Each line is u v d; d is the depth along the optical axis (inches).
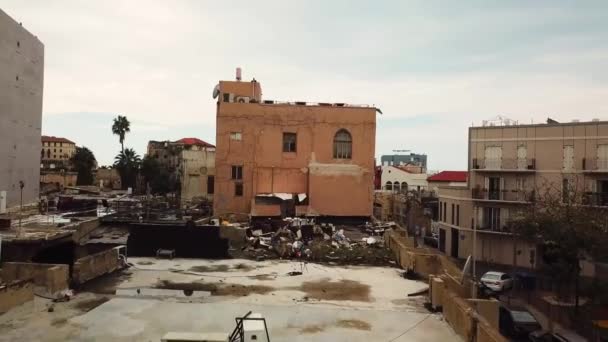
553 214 1263.5
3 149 1539.1
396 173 3735.2
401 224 2765.7
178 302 802.2
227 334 581.3
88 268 916.6
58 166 4859.7
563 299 1219.9
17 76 1636.3
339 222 1910.7
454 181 3186.5
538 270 1578.5
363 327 697.0
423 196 2800.2
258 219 1812.3
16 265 790.5
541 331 894.4
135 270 1051.3
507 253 1862.7
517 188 1916.8
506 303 1139.3
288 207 1867.6
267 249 1314.0
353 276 1045.8
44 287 788.6
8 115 1573.6
